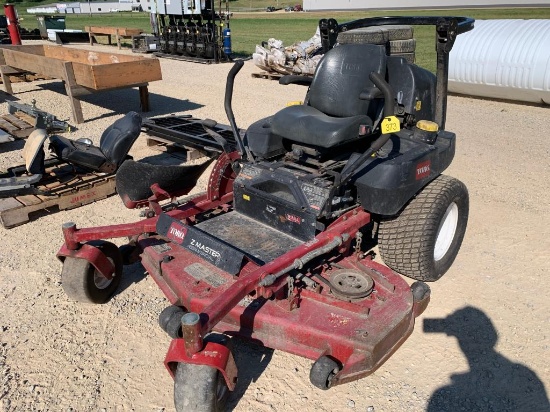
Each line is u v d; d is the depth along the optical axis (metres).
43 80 12.16
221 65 14.34
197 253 3.03
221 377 2.40
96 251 3.25
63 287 3.32
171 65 14.40
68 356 3.01
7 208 4.58
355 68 3.64
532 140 7.09
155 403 2.69
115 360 2.99
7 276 3.83
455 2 42.56
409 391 2.74
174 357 2.28
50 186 5.00
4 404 2.67
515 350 3.03
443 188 3.53
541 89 8.56
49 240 4.39
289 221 3.42
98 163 5.07
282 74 11.62
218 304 2.38
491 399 2.69
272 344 2.75
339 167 3.60
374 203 3.27
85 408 2.65
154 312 3.42
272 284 2.66
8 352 3.04
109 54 9.53
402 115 3.75
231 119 3.70
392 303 2.91
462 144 6.91
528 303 3.46
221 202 3.91
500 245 4.20
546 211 4.81
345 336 2.61
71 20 33.09
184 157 6.56
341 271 3.10
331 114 3.79
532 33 8.85
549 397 2.70
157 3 15.73
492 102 9.52
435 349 3.05
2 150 6.78
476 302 3.47
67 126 5.46
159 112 8.80
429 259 3.49
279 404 2.66
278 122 3.52
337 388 2.77
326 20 4.25
